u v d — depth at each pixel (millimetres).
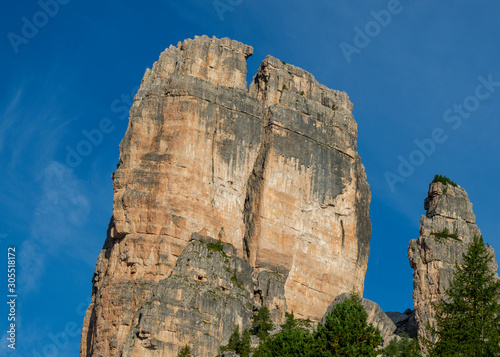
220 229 185875
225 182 189000
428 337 170125
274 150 193125
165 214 181250
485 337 121688
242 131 192875
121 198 183125
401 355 137125
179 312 167250
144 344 164250
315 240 194125
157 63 197125
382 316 172500
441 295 174125
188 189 184250
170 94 189875
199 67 196000
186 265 174625
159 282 171500
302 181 195250
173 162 184750
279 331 172125
